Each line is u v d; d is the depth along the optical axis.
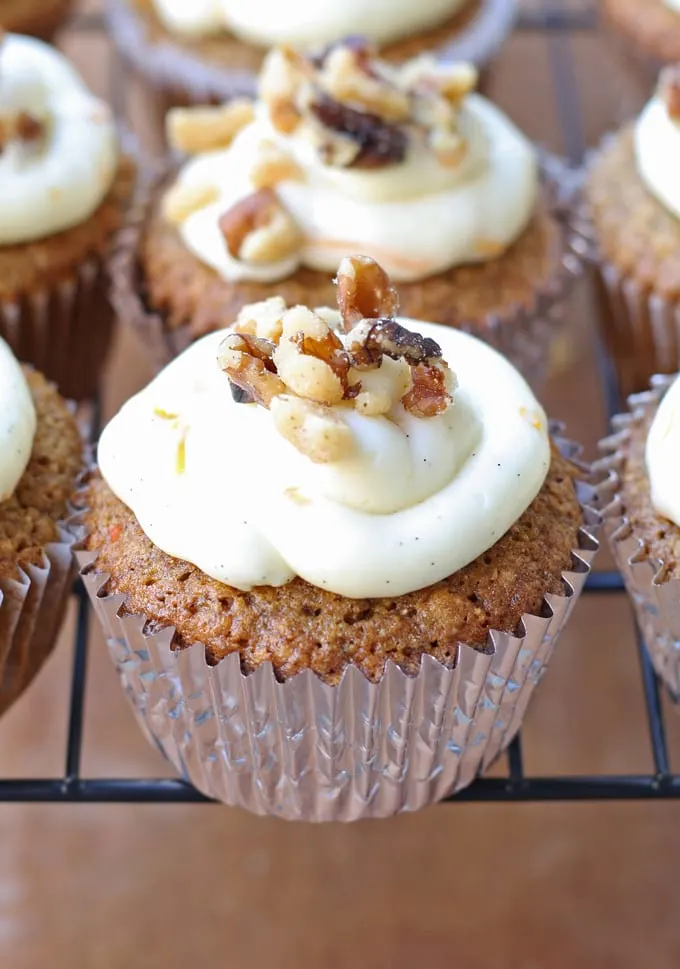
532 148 0.36
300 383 0.26
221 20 0.39
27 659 0.30
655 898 0.34
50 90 0.35
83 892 0.34
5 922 0.34
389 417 0.26
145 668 0.28
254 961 0.33
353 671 0.26
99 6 0.46
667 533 0.29
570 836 0.35
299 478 0.26
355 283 0.27
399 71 0.34
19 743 0.36
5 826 0.35
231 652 0.27
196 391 0.27
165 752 0.30
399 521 0.26
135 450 0.27
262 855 0.35
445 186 0.33
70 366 0.36
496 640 0.27
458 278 0.33
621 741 0.36
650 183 0.35
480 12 0.40
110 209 0.35
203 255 0.33
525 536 0.27
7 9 0.40
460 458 0.27
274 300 0.28
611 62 0.44
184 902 0.34
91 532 0.28
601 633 0.37
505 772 0.35
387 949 0.34
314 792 0.29
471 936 0.34
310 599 0.27
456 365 0.28
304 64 0.33
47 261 0.34
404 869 0.35
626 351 0.36
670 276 0.34
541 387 0.37
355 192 0.32
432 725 0.28
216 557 0.26
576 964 0.33
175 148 0.36
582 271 0.35
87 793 0.29
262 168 0.32
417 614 0.27
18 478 0.28
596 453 0.38
